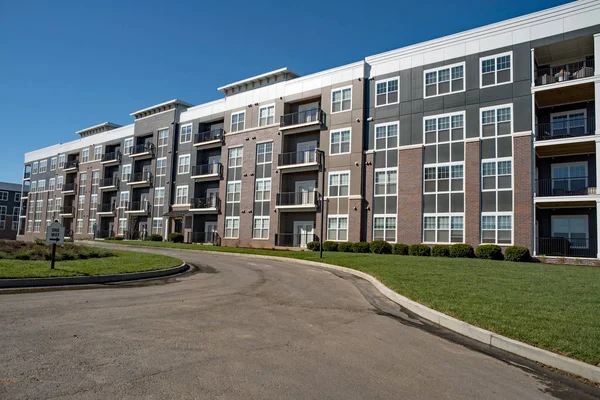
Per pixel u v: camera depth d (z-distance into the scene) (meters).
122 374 4.88
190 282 13.86
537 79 25.20
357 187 31.08
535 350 6.28
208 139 42.94
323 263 21.20
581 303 9.50
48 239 13.81
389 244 28.39
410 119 29.53
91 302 9.39
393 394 4.70
